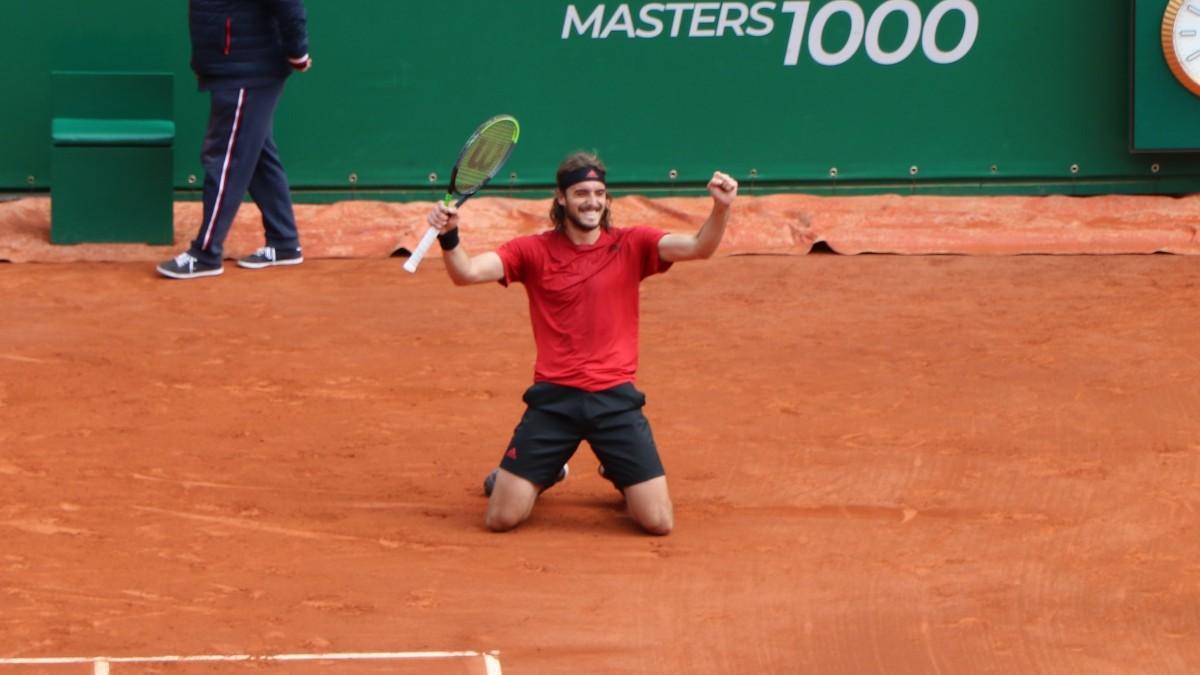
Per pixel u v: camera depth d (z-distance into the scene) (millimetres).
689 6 51656
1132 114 50438
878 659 22406
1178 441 31672
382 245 48250
